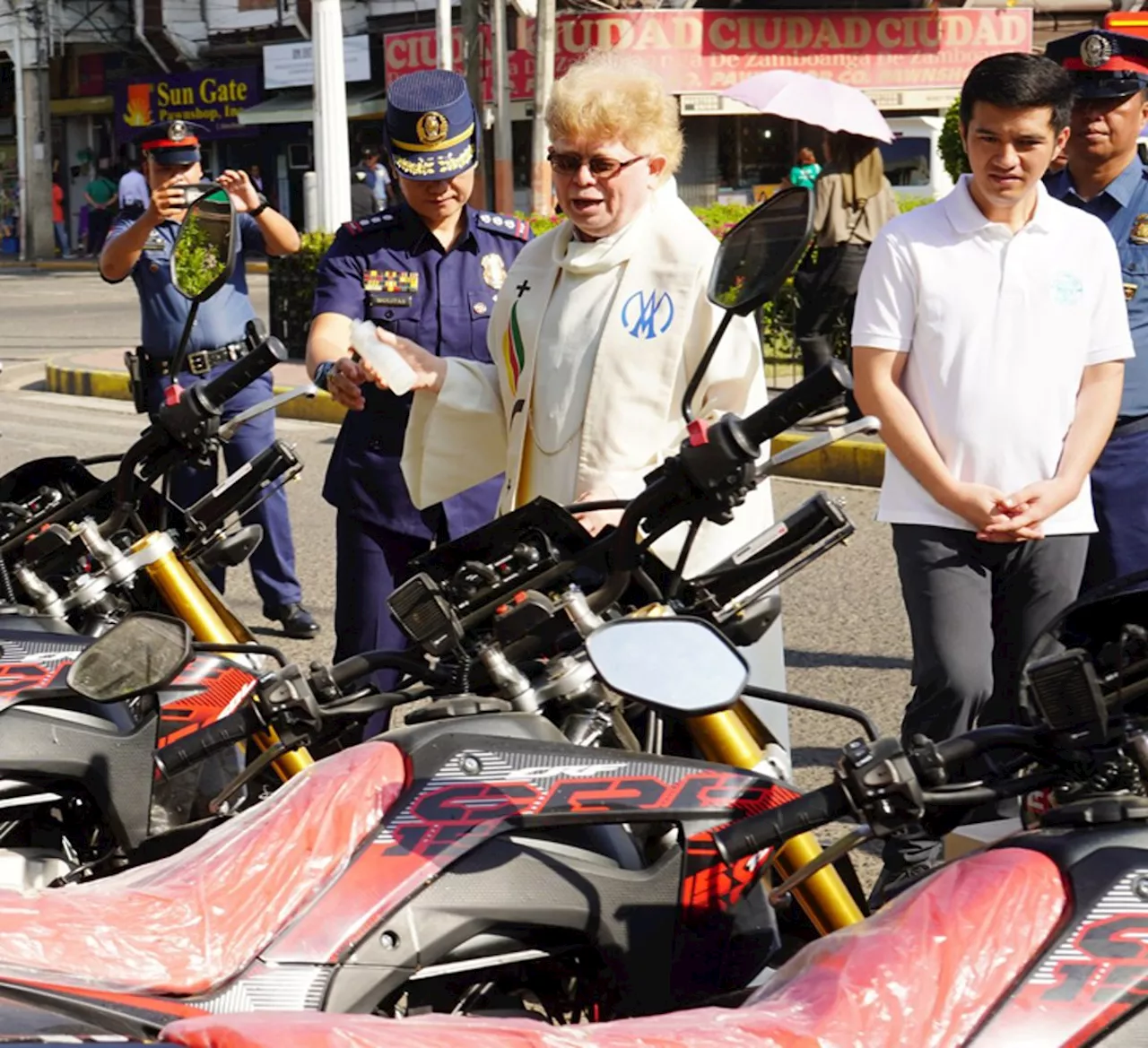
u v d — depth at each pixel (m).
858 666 6.58
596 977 2.54
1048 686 2.24
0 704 3.24
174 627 2.85
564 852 2.48
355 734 3.29
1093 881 2.08
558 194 3.62
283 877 2.37
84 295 27.45
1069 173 4.84
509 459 3.80
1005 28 31.61
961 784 2.34
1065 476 3.97
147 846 3.28
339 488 4.87
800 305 10.78
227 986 2.27
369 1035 1.83
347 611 4.89
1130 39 4.71
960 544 4.03
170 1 37.28
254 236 7.01
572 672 2.73
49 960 2.21
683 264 3.58
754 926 2.59
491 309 4.88
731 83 29.61
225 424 3.62
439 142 4.72
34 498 3.73
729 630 2.88
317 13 19.91
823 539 2.83
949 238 4.01
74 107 39.91
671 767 2.57
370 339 3.80
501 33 20.25
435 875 2.38
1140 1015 2.01
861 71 30.69
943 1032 2.00
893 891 2.41
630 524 2.72
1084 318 4.00
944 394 4.00
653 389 3.60
